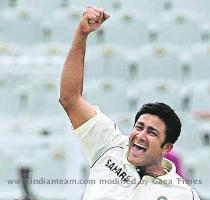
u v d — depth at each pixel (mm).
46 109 46750
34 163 42031
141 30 54188
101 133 13883
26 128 44094
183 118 43812
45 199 39250
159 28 54594
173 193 13492
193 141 43656
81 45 13641
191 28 53625
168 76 50188
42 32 55844
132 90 48750
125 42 53781
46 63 38281
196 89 48375
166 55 50344
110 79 49156
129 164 13477
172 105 47094
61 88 13781
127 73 50781
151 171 13719
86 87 48562
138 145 13406
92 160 13961
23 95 47344
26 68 38344
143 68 50312
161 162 13914
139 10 57094
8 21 54781
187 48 53156
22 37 54719
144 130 13414
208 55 50312
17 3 58312
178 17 54062
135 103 48344
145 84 48656
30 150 42406
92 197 13375
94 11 13367
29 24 55000
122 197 13289
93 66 50594
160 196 13406
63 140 41656
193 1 56625
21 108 47375
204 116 44531
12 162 41844
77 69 13703
